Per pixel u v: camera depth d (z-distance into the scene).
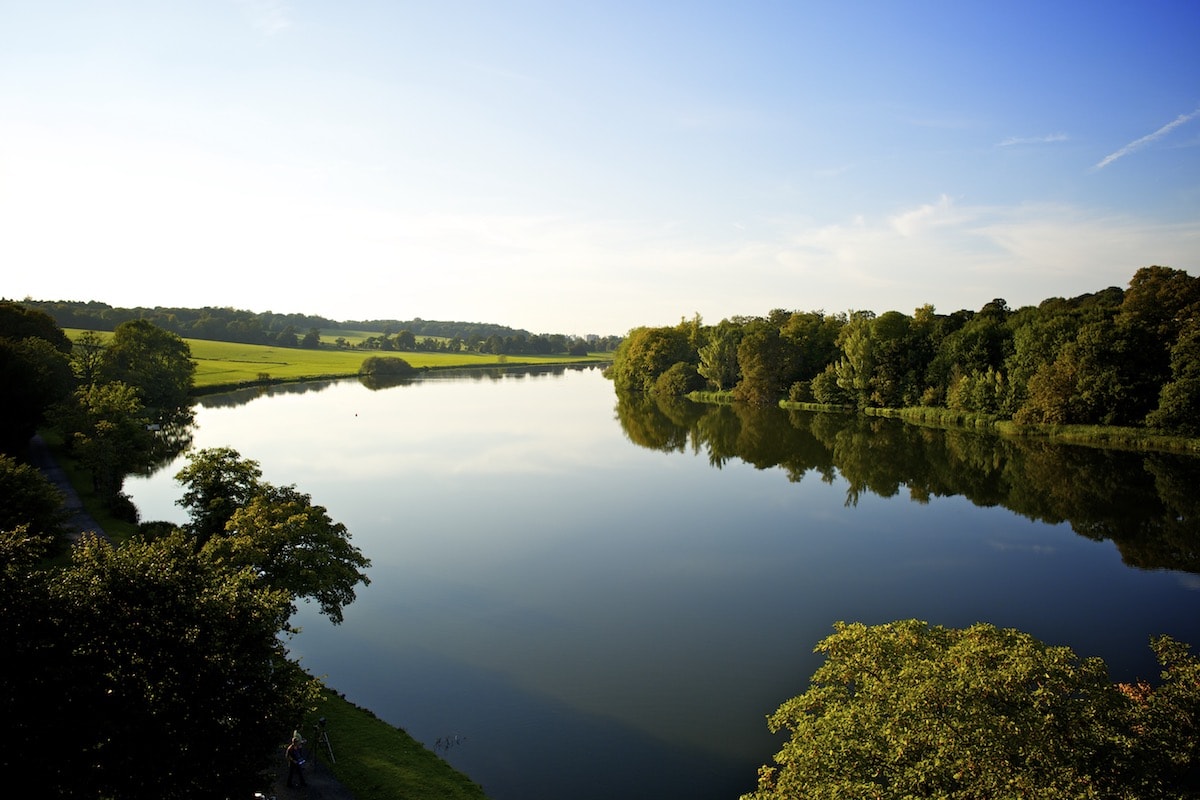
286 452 73.75
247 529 24.81
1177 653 15.43
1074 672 13.96
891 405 103.44
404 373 187.75
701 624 31.31
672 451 75.75
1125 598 34.31
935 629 17.14
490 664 27.34
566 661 27.66
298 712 15.59
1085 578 37.03
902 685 14.12
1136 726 13.34
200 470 28.73
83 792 12.41
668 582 36.62
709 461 70.25
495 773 20.31
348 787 18.20
